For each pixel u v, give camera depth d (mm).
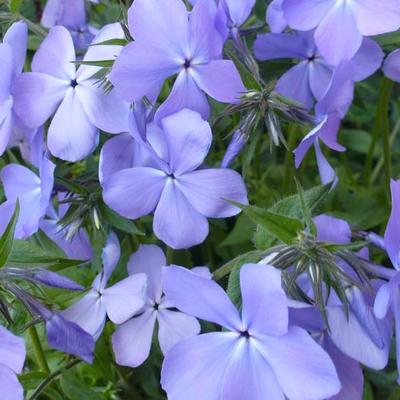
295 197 236
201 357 221
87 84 248
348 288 226
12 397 227
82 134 248
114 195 243
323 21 249
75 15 293
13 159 296
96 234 264
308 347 214
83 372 295
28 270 237
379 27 245
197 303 220
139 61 235
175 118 238
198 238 246
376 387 305
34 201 257
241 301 225
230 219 326
